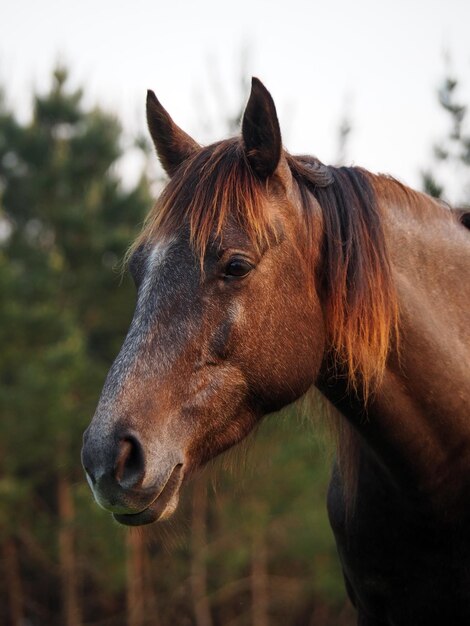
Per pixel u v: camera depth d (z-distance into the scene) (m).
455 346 3.82
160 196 3.56
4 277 19.59
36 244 23.66
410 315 3.72
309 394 4.25
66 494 20.70
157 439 3.13
